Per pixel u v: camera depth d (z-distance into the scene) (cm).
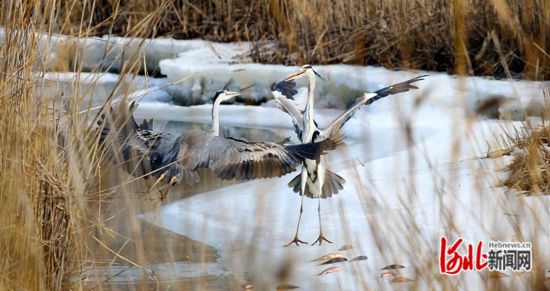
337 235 1206
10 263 852
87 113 933
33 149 904
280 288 1056
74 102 921
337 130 1216
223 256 1172
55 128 920
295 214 1312
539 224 970
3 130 886
